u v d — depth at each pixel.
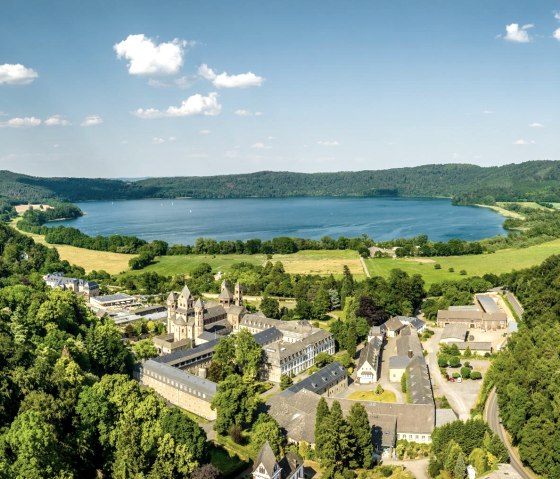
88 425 142.00
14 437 118.94
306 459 169.12
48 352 187.25
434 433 169.88
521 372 187.38
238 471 161.00
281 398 197.62
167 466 136.50
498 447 158.38
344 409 189.25
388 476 159.25
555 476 147.12
